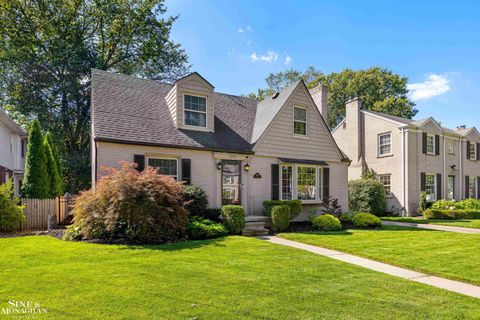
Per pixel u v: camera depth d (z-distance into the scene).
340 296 4.62
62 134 21.86
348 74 39.03
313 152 14.69
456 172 23.03
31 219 11.38
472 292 5.01
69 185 21.52
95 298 4.27
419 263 6.83
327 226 12.03
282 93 15.04
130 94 12.95
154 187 8.84
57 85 20.95
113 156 10.48
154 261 6.34
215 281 5.14
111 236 8.51
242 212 10.84
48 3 21.81
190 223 9.71
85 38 23.48
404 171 20.22
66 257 6.56
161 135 11.57
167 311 3.90
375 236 10.51
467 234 11.22
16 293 4.43
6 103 21.11
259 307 4.11
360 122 23.27
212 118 13.11
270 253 7.46
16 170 18.95
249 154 12.87
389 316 3.93
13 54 20.11
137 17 24.75
